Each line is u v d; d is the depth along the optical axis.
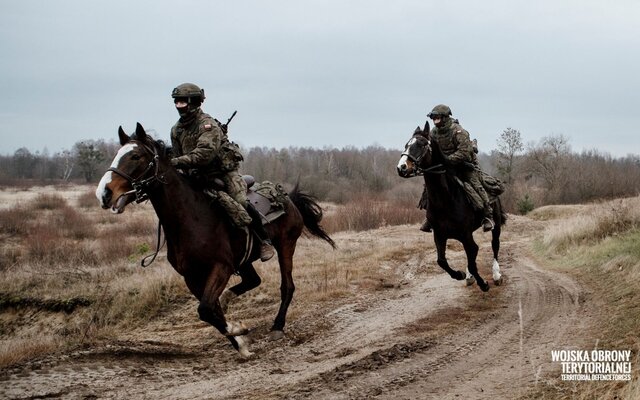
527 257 15.82
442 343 7.98
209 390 6.46
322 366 7.22
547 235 17.03
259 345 8.32
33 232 26.34
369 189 50.53
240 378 6.85
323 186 49.97
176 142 7.32
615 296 9.36
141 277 13.78
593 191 46.94
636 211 15.24
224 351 8.16
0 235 26.69
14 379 6.73
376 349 7.85
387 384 6.48
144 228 26.42
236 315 10.70
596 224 15.47
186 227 6.81
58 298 13.34
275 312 10.55
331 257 15.50
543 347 7.47
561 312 9.16
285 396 6.18
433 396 6.09
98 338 9.40
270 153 74.19
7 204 40.88
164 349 8.07
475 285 11.74
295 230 8.84
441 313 9.68
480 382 6.44
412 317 9.53
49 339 9.41
